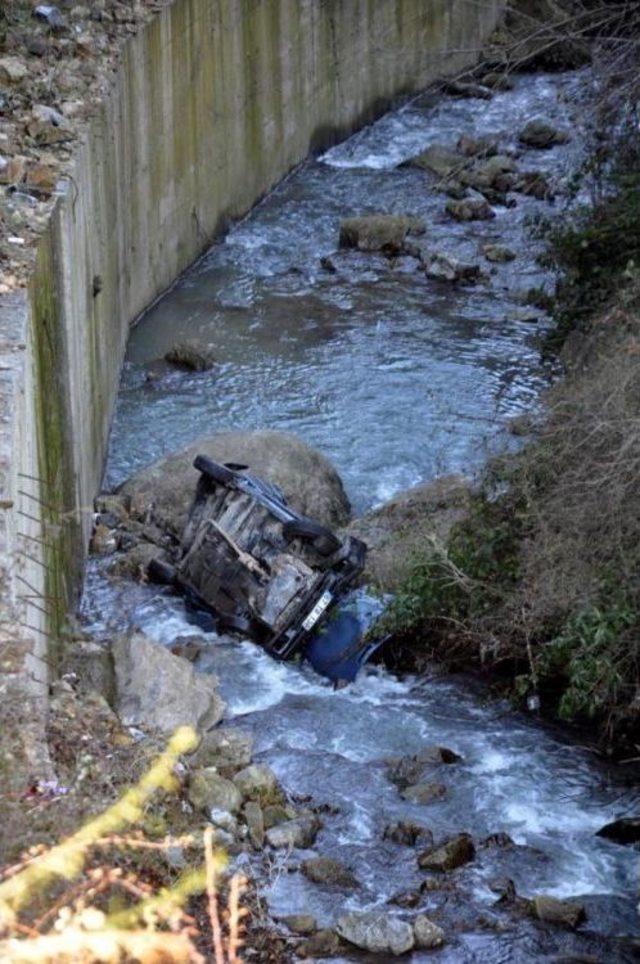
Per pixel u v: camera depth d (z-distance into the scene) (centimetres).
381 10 2953
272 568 1412
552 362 2047
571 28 2167
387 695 1362
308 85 2783
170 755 1104
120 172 1984
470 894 1055
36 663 1038
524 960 982
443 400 1978
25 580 1032
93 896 837
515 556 1380
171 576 1506
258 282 2347
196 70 2314
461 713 1330
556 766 1251
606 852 1130
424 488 1662
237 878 906
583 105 2183
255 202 2619
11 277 1296
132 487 1675
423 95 3123
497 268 2377
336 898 1034
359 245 2452
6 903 792
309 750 1252
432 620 1419
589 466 1329
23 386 1153
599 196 2033
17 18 2020
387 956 973
